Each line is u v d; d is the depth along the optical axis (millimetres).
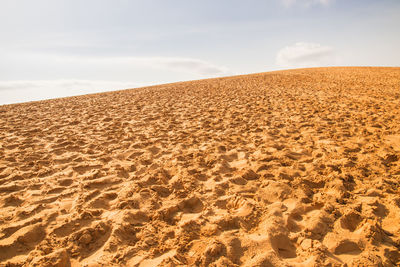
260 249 1978
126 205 2707
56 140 5484
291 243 2117
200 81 24297
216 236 2174
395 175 3180
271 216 2406
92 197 2961
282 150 4316
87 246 2111
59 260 1853
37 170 3889
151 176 3434
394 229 2148
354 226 2240
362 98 9602
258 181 3299
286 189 2969
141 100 12086
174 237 2199
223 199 2830
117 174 3650
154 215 2527
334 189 2904
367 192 2762
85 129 6574
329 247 1983
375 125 5570
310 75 22047
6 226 2332
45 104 12164
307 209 2590
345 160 3619
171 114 8266
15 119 8211
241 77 24906
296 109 8039
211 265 1831
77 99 14094
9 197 2934
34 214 2605
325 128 5648
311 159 3908
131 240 2188
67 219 2479
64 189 3227
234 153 4375
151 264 1869
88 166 4008
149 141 5297
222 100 10781
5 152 4785
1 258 1947
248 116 7422
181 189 3139
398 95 10031
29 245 2113
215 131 6004
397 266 1790
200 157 4168
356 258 1816
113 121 7496
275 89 13695
